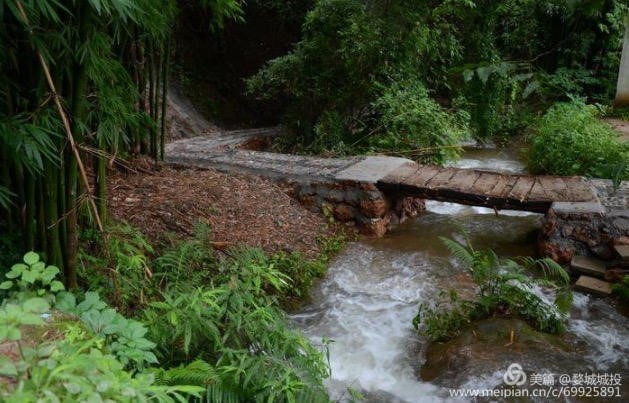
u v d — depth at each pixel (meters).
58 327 1.52
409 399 2.45
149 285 2.77
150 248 2.96
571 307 3.22
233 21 8.98
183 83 8.02
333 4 6.29
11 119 1.86
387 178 4.53
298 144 6.84
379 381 2.62
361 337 2.99
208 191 4.28
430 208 5.38
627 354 2.69
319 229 4.34
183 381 1.76
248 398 1.88
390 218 4.73
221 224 3.85
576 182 4.47
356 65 6.41
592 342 2.81
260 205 4.34
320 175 4.70
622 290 3.28
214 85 8.68
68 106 2.09
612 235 3.62
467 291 3.45
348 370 2.71
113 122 2.52
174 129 6.98
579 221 3.72
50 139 1.94
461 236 4.48
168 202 3.87
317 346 2.86
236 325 2.14
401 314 3.22
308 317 3.22
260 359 1.91
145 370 1.65
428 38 6.74
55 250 2.17
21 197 2.14
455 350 2.66
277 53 9.09
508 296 2.95
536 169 6.55
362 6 6.30
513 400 2.30
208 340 2.15
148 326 2.07
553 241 3.78
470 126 8.41
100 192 2.78
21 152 1.88
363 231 4.49
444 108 7.80
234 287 2.39
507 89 8.79
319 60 6.66
